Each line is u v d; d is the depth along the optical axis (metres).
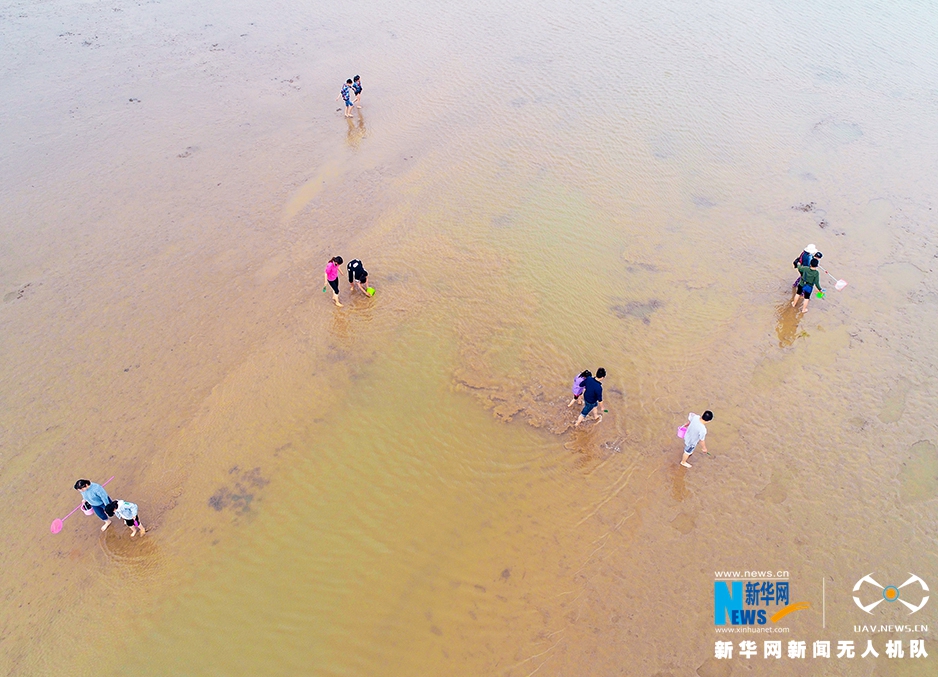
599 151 23.62
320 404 14.30
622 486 12.66
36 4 37.31
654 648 10.16
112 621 10.57
